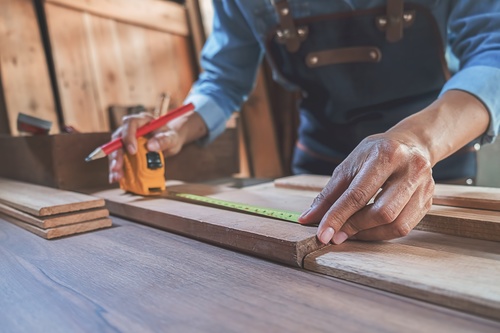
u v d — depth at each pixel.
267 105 2.55
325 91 1.17
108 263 0.57
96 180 1.06
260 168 2.61
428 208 0.58
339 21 1.02
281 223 0.62
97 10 1.90
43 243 0.67
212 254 0.59
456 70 1.10
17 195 0.85
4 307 0.45
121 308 0.43
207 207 0.75
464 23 0.86
